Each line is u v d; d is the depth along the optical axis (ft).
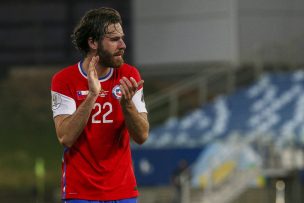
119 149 56.13
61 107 55.57
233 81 280.51
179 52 305.94
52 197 252.01
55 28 338.75
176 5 307.17
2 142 289.12
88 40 54.75
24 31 341.21
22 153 281.33
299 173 216.74
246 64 293.02
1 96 319.06
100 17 54.29
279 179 219.00
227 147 223.51
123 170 56.18
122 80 52.95
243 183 216.33
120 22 54.75
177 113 280.92
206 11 301.84
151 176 228.84
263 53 290.56
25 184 261.24
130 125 54.60
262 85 263.90
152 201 224.53
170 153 228.22
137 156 229.45
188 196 209.97
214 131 247.29
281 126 240.53
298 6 300.20
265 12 297.33
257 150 221.25
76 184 55.72
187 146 227.40
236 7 295.89
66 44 336.70
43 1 340.59
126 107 53.67
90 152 55.52
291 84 261.24
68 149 55.88
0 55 342.03
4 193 254.68
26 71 334.03
